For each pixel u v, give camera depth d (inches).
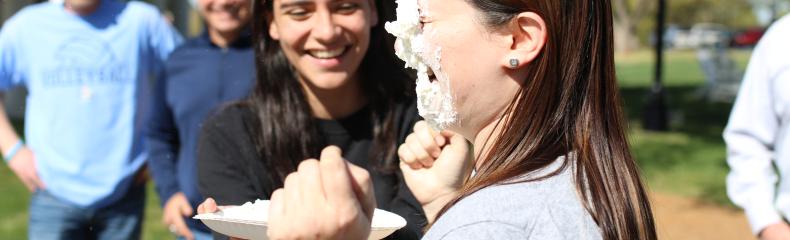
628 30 1948.8
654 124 540.4
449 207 59.4
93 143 167.6
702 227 297.6
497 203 56.2
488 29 62.3
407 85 104.3
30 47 169.3
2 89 173.6
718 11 2519.7
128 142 169.3
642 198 63.2
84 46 167.9
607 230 57.5
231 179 97.3
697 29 2203.5
